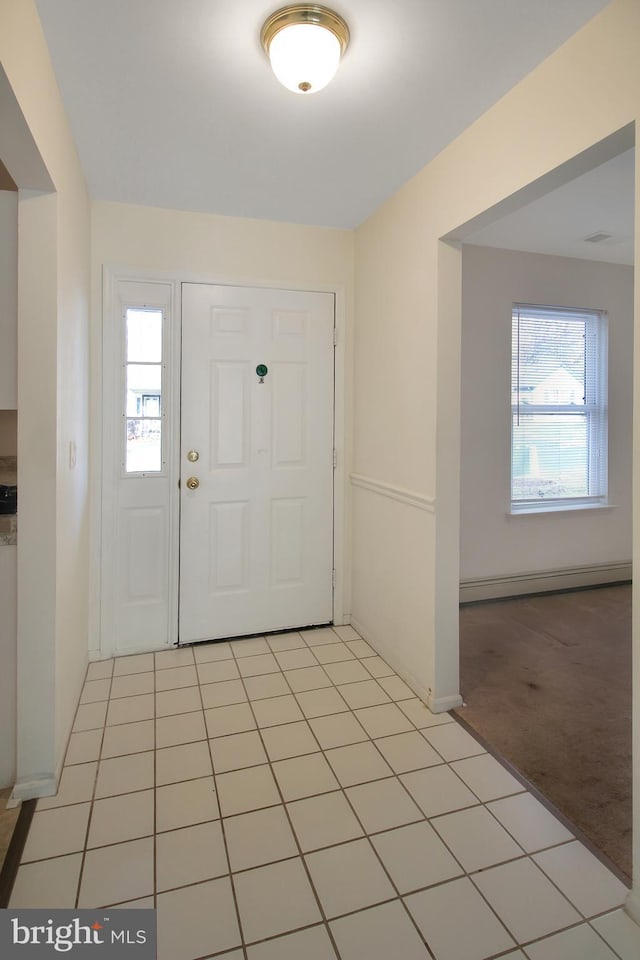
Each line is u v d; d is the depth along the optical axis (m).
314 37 1.45
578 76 1.51
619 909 1.36
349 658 2.77
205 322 2.84
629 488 4.06
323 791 1.79
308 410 3.06
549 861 1.51
